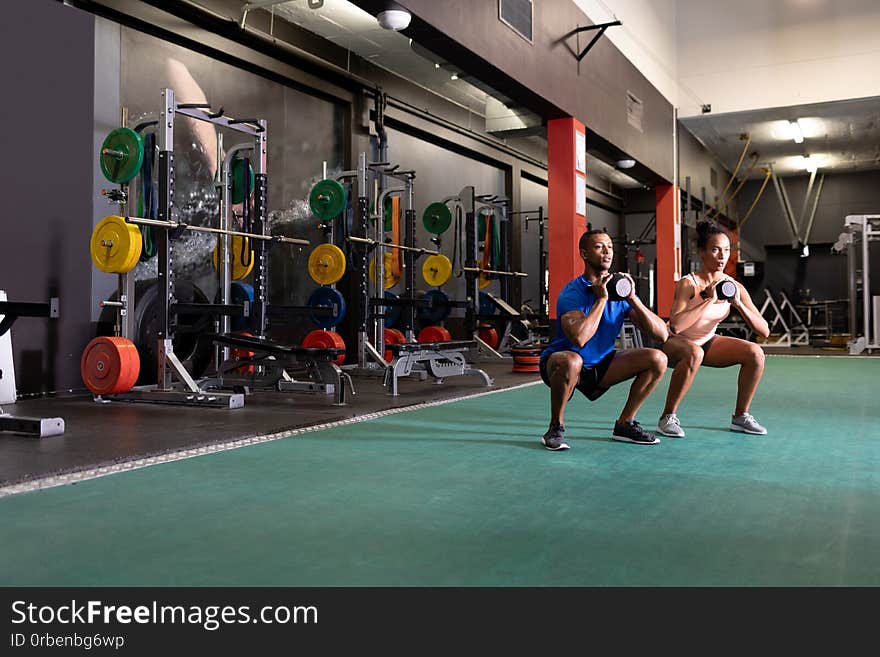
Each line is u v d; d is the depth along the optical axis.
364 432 2.88
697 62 9.31
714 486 1.96
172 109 3.88
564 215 6.30
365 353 5.47
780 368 6.21
